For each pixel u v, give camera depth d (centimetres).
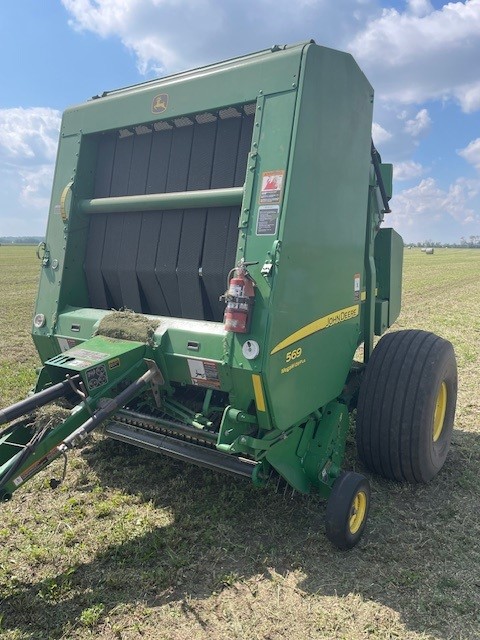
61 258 416
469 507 404
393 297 531
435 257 6206
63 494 407
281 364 316
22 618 279
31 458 278
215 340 326
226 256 361
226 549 339
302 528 369
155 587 304
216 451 354
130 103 393
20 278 2733
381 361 422
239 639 268
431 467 426
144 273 399
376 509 400
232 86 341
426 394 405
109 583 304
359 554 344
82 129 420
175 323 353
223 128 369
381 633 276
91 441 498
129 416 384
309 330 342
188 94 362
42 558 325
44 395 290
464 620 287
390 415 409
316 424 383
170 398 380
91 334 385
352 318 405
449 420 468
